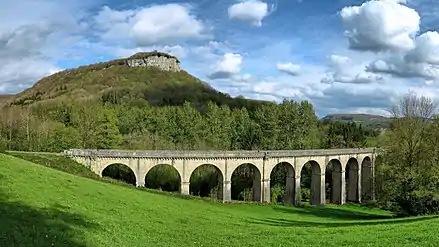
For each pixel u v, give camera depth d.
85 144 94.38
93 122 97.56
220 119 125.75
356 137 139.25
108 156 68.88
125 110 132.75
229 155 81.06
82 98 190.12
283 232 38.12
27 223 24.56
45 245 21.84
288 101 124.31
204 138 119.69
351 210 85.94
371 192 109.94
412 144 66.50
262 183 86.00
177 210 46.34
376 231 36.47
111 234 27.83
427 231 33.50
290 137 122.94
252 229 40.66
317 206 89.19
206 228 38.19
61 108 138.25
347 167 116.50
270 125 122.12
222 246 30.47
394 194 64.88
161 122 124.12
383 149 74.50
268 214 66.88
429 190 59.88
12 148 87.19
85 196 38.38
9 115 107.50
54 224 25.94
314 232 38.06
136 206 41.50
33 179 36.78
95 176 64.19
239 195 109.00
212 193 100.06
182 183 75.94
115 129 102.44
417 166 65.31
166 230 33.94
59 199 33.38
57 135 93.81
